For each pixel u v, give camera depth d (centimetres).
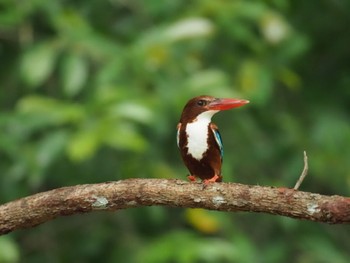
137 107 1130
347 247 1453
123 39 1353
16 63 1424
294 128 1452
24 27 1362
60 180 1432
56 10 1295
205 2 1288
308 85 1602
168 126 1311
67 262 1450
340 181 1427
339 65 1650
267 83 1313
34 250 1451
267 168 1469
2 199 1378
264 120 1473
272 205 595
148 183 621
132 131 1141
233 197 603
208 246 1169
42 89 1448
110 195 625
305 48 1429
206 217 1241
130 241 1382
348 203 577
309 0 1591
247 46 1427
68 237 1459
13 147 1249
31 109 1165
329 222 585
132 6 1395
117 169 1409
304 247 1367
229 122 1420
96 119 1141
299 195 589
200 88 1198
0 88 1444
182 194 613
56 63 1410
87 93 1359
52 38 1302
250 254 1249
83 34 1242
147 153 1336
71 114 1139
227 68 1391
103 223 1448
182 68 1275
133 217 1434
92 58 1289
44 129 1353
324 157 1422
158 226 1441
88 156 1266
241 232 1325
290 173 1420
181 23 1198
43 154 1208
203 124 724
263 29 1325
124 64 1202
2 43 1451
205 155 723
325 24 1627
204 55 1409
